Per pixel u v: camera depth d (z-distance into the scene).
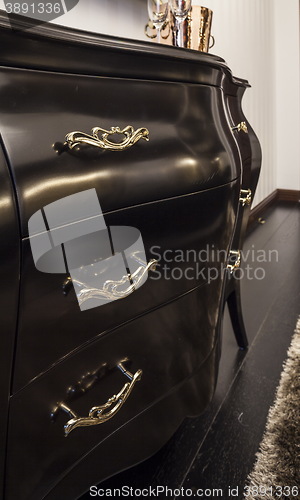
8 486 0.48
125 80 0.51
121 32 1.23
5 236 0.37
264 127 3.01
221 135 0.67
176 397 0.74
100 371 0.56
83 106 0.46
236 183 0.71
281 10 3.12
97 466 0.61
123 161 0.50
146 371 0.65
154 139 0.55
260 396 1.05
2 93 0.38
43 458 0.51
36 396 0.48
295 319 1.45
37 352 0.46
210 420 0.97
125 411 0.63
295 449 0.86
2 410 0.43
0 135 0.38
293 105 3.25
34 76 0.41
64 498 0.57
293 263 1.99
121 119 0.50
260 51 2.80
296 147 3.32
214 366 0.85
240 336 1.25
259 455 0.85
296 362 1.18
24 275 0.41
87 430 0.57
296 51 3.14
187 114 0.61
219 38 2.07
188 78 0.60
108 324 0.55
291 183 3.40
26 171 0.39
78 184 0.44
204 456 0.86
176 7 1.00
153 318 0.63
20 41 0.39
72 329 0.50
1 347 0.41
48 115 0.42
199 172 0.60
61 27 0.42
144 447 0.69
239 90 1.04
